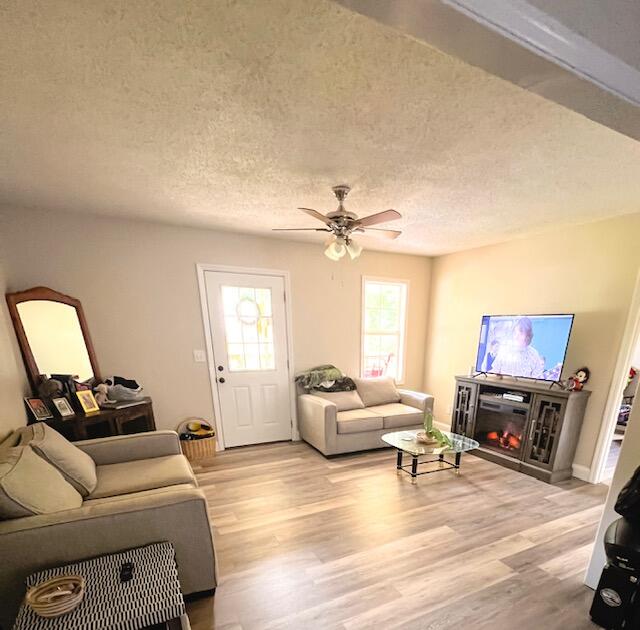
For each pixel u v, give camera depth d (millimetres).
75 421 2230
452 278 4348
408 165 1810
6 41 957
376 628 1443
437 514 2309
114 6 860
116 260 2906
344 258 4082
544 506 2424
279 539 2039
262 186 2133
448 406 4422
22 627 1021
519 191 2186
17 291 2418
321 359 4059
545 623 1477
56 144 1573
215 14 889
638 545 1274
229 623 1469
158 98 1248
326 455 3283
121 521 1401
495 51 613
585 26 648
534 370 3105
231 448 3578
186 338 3266
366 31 938
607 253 2779
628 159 1691
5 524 1287
